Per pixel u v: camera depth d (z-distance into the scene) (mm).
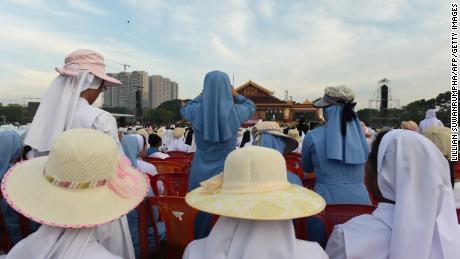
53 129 2891
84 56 3150
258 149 2143
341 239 2203
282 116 46844
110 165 1928
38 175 1980
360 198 3570
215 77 3676
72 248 1852
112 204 1921
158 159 6566
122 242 2668
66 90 2994
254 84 48500
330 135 3594
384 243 2047
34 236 1892
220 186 2229
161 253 3652
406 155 1980
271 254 1926
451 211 1955
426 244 1872
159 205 3348
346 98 3650
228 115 3660
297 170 5918
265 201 1955
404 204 1928
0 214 3359
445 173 1974
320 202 2117
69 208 1830
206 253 2023
